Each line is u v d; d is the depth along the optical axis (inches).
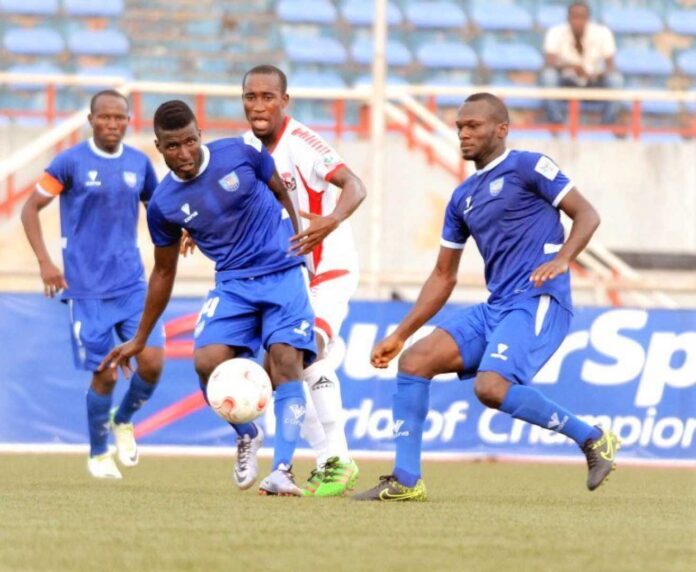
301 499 832.3
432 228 2006.6
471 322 854.5
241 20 2511.1
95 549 557.6
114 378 1097.4
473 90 1947.6
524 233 841.5
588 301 1905.8
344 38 2551.7
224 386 839.1
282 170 918.4
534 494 962.7
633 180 2102.6
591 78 2220.7
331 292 945.5
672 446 1454.2
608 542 607.2
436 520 701.3
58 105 2397.9
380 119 1574.8
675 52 2623.0
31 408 1448.1
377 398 1451.8
